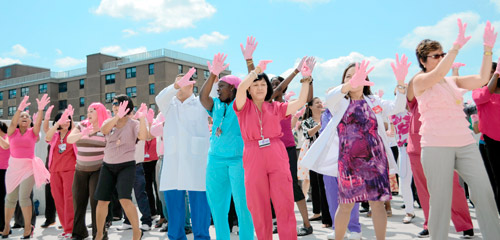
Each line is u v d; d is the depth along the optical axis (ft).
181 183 13.10
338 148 11.85
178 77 13.55
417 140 14.17
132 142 14.49
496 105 13.32
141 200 19.01
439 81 10.44
